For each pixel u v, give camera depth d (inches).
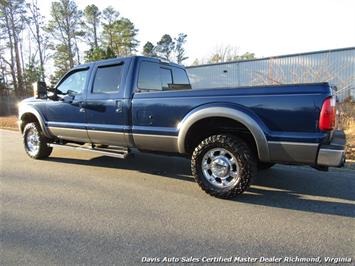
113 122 192.5
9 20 1640.0
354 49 693.9
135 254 105.2
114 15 1956.2
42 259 102.3
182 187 179.0
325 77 573.3
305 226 126.3
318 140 132.8
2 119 764.6
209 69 936.9
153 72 205.3
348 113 448.5
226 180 157.6
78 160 252.7
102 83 201.3
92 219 133.5
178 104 164.2
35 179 196.7
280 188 176.4
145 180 193.9
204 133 170.2
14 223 129.9
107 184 185.3
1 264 99.5
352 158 253.9
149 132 175.5
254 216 136.6
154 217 135.5
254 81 699.4
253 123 143.6
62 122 224.4
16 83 1589.6
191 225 127.4
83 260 101.6
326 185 182.1
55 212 141.4
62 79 229.6
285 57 784.9
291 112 137.1
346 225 127.2
